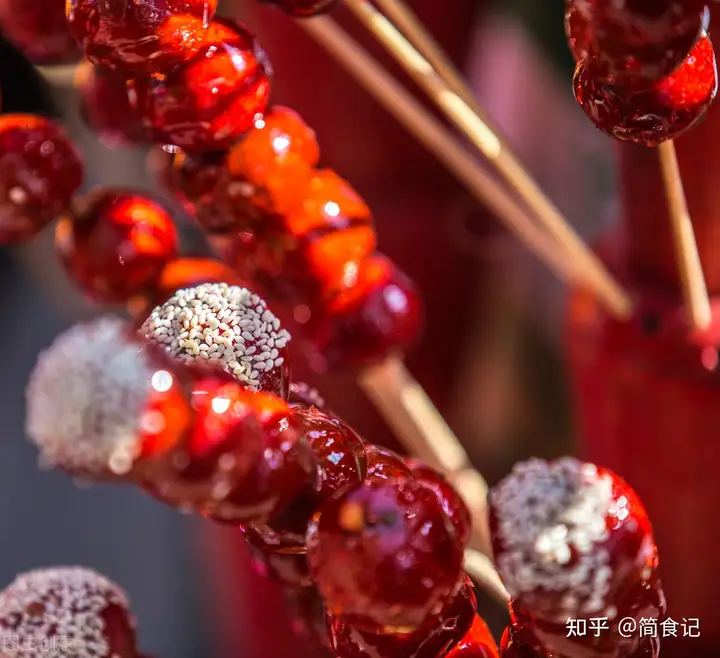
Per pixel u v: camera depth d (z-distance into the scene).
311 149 0.53
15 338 1.44
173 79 0.50
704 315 0.60
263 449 0.47
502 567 0.47
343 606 0.48
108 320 0.45
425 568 0.47
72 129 0.71
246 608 0.80
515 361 0.87
